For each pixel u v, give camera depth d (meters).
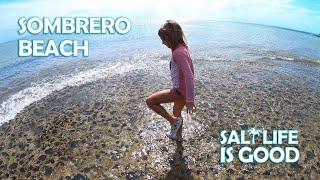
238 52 9.62
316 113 6.43
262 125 6.05
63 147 5.60
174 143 5.56
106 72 8.10
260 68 8.37
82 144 5.63
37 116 6.45
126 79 7.64
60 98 7.00
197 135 5.76
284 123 6.12
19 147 5.69
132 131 5.86
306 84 7.55
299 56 9.50
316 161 5.30
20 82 7.86
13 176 5.13
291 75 8.00
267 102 6.71
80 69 8.36
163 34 4.93
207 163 5.21
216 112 6.34
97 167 5.15
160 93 5.18
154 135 5.73
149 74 7.88
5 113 6.64
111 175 5.00
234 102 6.66
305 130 5.95
